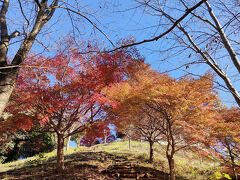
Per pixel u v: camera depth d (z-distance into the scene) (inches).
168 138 412.8
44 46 115.1
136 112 450.0
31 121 337.4
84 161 490.9
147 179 382.3
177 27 93.0
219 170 491.2
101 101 311.7
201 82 294.4
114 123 402.3
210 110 367.6
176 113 349.4
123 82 321.4
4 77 96.3
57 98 332.2
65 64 290.2
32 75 285.4
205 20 104.2
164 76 331.9
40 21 115.0
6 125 325.1
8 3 117.4
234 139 384.8
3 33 104.6
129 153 681.6
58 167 364.8
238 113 382.3
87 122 379.9
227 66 96.3
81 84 312.0
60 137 380.8
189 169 535.2
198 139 339.9
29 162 573.0
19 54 102.9
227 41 89.3
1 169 515.5
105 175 371.9
